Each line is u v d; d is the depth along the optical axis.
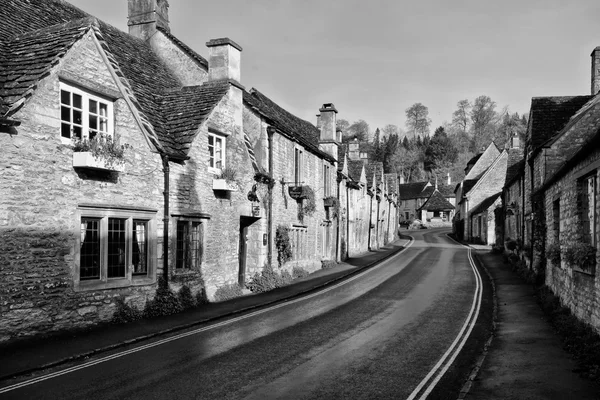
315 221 28.05
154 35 21.44
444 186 93.00
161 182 14.11
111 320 12.32
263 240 20.25
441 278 24.14
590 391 7.73
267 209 20.62
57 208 11.04
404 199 101.44
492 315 14.77
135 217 13.12
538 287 18.89
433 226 86.88
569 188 12.80
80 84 11.83
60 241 11.09
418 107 125.31
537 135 20.69
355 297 18.09
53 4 16.27
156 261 13.85
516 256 28.91
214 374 8.62
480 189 55.75
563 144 18.56
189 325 12.60
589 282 10.55
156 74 18.83
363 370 9.01
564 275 13.68
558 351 10.26
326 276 24.50
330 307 15.89
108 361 9.35
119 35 19.28
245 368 9.02
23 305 10.32
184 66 20.84
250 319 13.78
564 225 13.61
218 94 16.77
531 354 10.02
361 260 33.94
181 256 15.10
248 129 20.92
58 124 11.14
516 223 30.28
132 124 13.28
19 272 10.27
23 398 7.27
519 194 28.73
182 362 9.33
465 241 55.16
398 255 38.53
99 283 12.09
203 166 15.96
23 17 14.07
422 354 10.21
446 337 11.80
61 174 11.16
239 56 18.41
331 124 32.22
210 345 10.71
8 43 12.12
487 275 25.31
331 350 10.43
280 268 22.20
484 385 8.07
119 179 12.70
